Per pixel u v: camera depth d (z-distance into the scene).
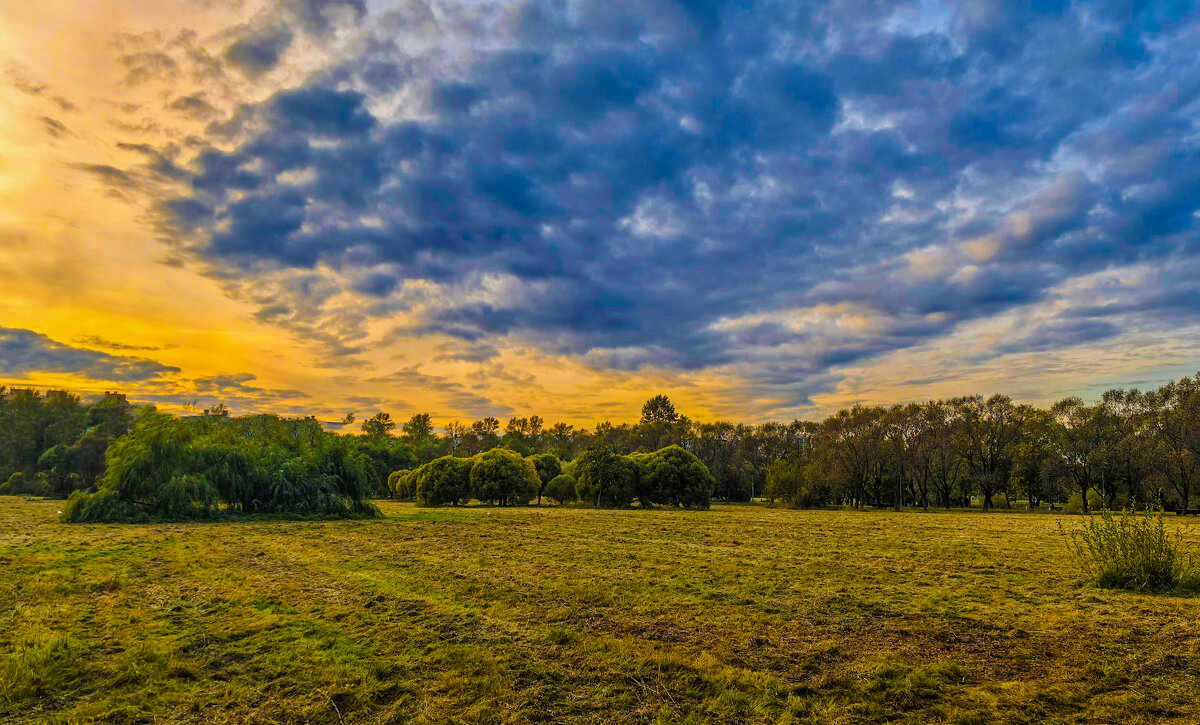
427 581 11.12
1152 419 49.97
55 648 6.80
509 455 45.78
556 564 13.29
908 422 56.66
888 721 5.31
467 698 5.68
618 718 5.30
